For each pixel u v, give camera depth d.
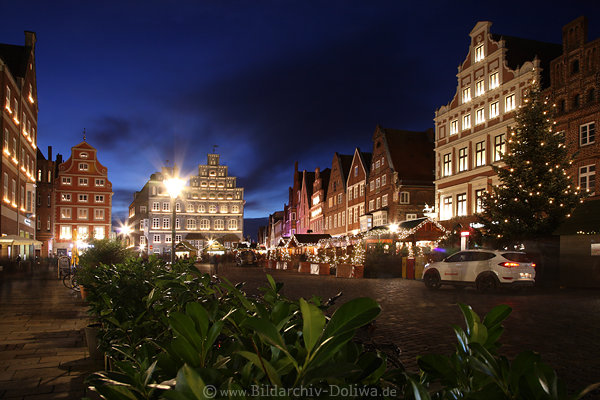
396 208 42.78
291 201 91.62
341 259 29.84
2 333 8.77
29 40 40.09
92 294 6.26
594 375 6.14
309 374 1.10
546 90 25.61
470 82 33.06
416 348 7.72
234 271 38.81
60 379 5.68
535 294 16.81
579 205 21.41
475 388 1.43
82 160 68.62
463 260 17.84
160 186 87.12
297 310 2.32
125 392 1.46
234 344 1.69
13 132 33.25
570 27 24.27
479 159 31.69
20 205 36.03
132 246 16.30
